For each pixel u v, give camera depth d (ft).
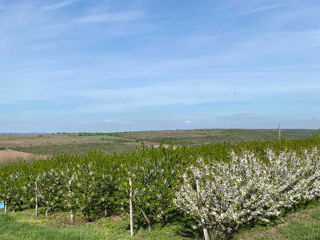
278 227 38.09
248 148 64.39
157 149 54.03
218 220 35.76
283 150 60.75
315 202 47.11
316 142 72.08
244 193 35.60
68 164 70.79
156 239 41.06
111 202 56.13
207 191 37.22
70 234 41.57
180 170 47.98
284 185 42.93
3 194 69.87
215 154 56.85
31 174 68.95
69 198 56.70
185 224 44.62
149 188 46.14
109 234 44.24
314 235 34.01
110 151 191.93
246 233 37.58
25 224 49.42
